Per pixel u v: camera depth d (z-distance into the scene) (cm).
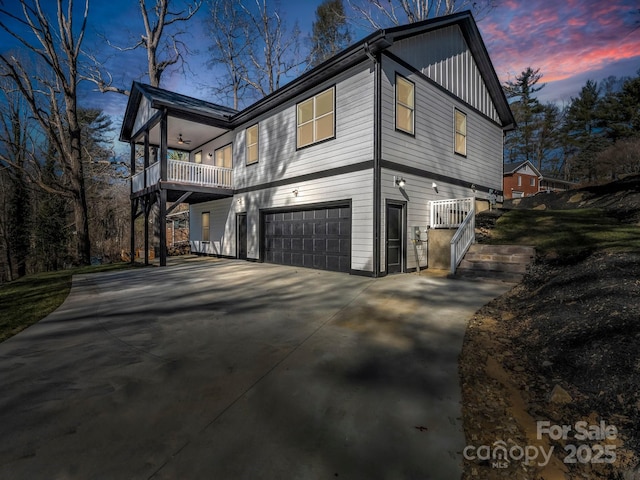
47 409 241
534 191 3089
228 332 415
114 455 192
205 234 1606
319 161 942
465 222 799
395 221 847
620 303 344
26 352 357
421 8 1764
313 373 298
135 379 289
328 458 189
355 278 785
